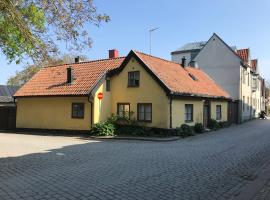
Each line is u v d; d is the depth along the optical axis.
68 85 26.75
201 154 14.74
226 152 15.41
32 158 13.53
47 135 25.52
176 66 29.92
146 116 24.78
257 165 11.96
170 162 12.52
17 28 11.41
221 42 40.00
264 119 47.25
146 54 26.84
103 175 10.06
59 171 10.70
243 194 7.97
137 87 25.17
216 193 8.13
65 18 11.12
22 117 29.42
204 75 34.31
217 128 29.66
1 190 8.27
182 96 24.94
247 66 42.16
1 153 15.05
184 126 24.52
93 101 24.81
